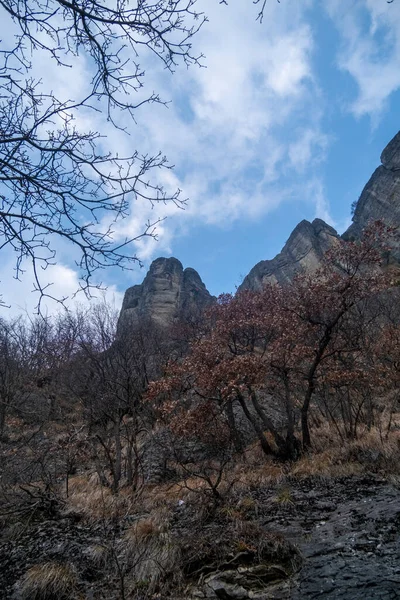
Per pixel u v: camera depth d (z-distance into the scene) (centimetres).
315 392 1373
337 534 552
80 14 227
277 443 1130
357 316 1441
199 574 472
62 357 1714
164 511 690
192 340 1359
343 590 411
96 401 1134
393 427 1134
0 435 1151
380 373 1185
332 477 869
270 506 715
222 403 1038
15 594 488
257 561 475
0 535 697
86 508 782
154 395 1073
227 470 1062
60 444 1065
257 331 1359
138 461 1045
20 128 249
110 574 513
